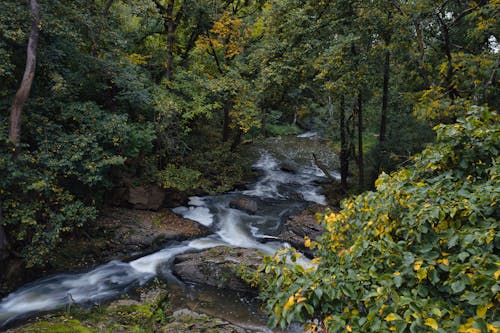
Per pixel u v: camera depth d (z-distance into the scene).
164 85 12.95
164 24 14.34
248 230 11.18
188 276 7.87
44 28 7.79
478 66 6.83
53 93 8.48
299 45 11.75
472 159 3.12
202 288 7.52
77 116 8.64
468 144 3.14
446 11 8.41
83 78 9.65
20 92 7.07
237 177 15.73
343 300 2.55
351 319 2.41
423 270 2.35
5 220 6.88
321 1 10.92
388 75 11.84
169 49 13.59
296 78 12.22
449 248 2.58
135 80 10.47
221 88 12.70
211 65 16.56
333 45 10.34
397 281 2.38
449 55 7.09
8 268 7.16
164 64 13.70
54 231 7.39
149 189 11.57
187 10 13.76
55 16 8.66
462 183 3.04
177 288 7.49
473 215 2.56
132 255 9.02
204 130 17.75
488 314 2.11
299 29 11.34
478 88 6.55
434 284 2.45
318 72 11.70
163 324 6.06
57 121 8.84
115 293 7.18
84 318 6.00
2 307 6.53
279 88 12.70
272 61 12.30
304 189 15.80
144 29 14.84
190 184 12.39
